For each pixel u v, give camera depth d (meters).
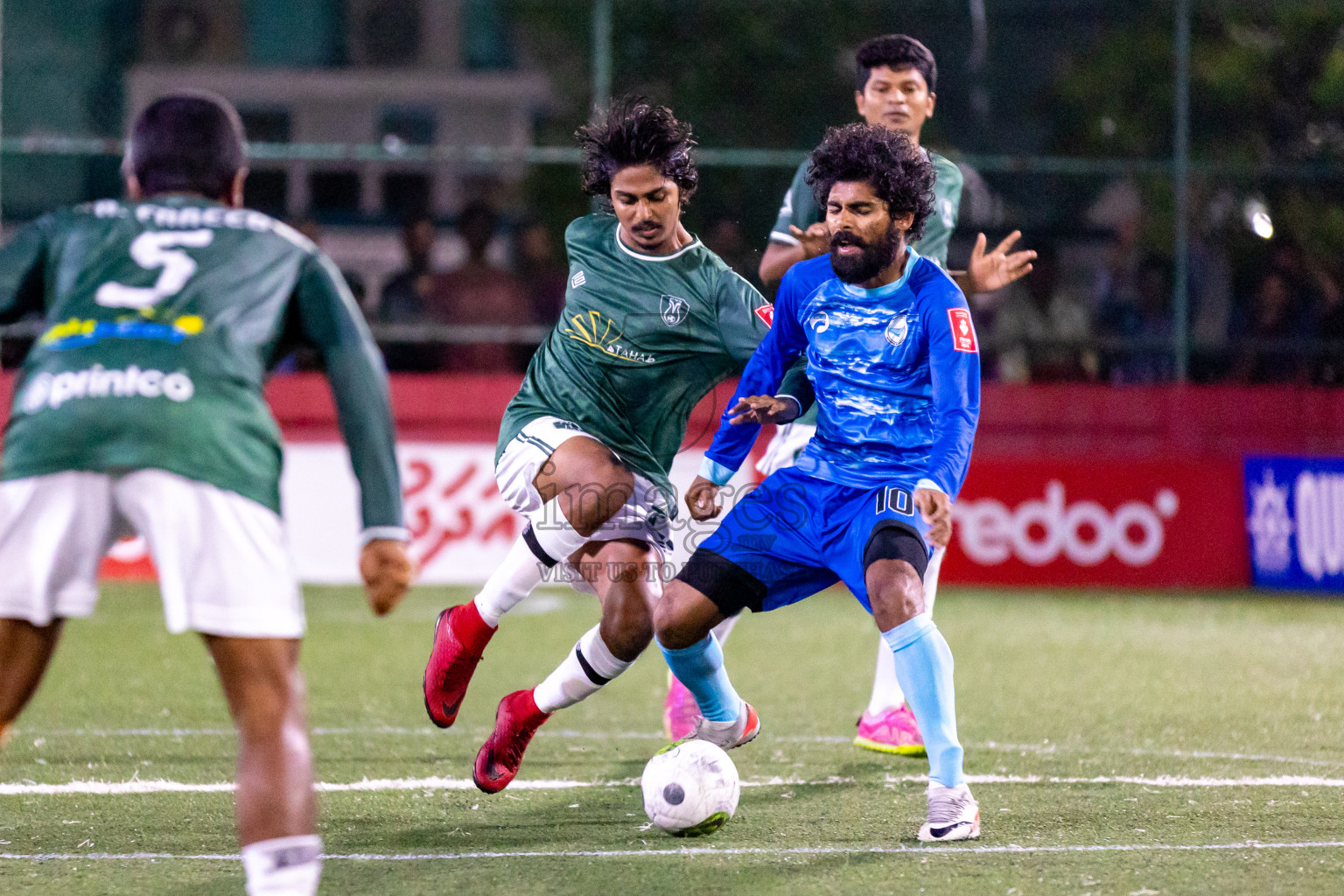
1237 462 35.66
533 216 37.72
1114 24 38.84
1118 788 14.93
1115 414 36.81
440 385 35.78
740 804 14.22
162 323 9.53
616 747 17.39
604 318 14.88
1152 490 35.38
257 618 9.27
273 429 9.72
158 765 15.97
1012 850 12.34
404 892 11.14
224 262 9.84
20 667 9.58
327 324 9.91
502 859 12.11
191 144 10.34
